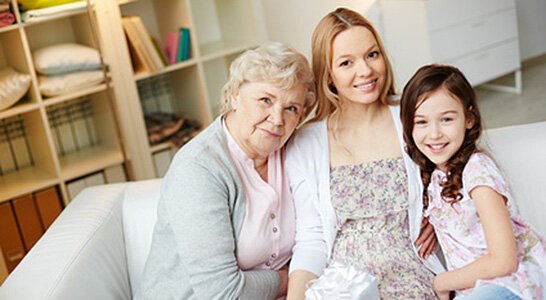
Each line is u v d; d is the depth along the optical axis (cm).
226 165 158
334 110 177
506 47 399
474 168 149
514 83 429
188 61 345
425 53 367
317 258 166
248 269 165
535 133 176
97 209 193
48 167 310
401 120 157
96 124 325
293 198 174
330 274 145
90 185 316
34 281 159
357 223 167
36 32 291
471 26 379
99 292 171
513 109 386
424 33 363
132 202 198
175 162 162
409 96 152
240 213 159
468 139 153
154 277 166
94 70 309
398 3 351
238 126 161
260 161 168
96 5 306
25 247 303
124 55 318
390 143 169
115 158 321
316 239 169
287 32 358
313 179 170
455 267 157
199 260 152
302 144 174
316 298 142
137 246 193
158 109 360
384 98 172
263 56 153
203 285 152
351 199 166
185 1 338
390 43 353
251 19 361
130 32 320
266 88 152
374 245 164
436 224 161
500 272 142
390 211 164
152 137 337
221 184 156
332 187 169
